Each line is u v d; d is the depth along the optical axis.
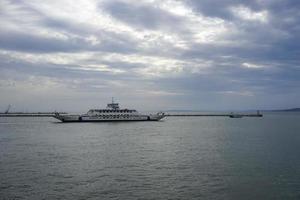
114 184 48.72
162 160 68.19
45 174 54.91
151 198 42.44
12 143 99.31
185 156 73.38
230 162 65.50
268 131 149.88
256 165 62.34
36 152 79.56
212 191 45.34
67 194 43.88
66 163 64.75
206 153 78.06
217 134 132.88
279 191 45.31
